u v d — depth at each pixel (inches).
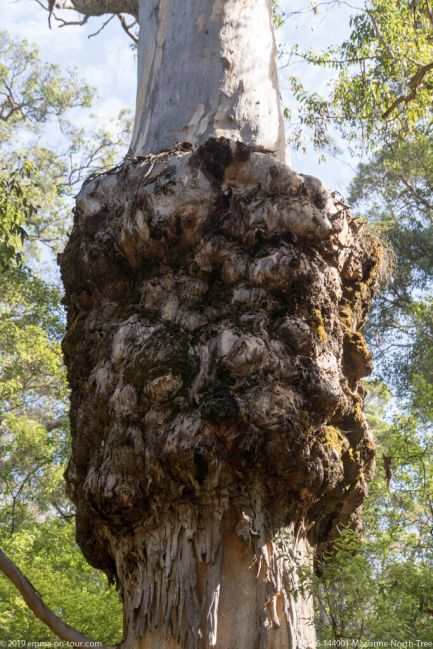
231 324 176.2
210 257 184.2
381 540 242.8
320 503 186.1
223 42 232.8
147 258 189.8
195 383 169.9
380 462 350.0
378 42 458.9
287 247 182.2
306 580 171.8
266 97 231.1
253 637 161.2
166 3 242.5
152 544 170.4
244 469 167.3
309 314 181.9
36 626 337.1
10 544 423.2
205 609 161.8
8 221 352.8
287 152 231.0
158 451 165.9
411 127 484.4
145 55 243.0
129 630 171.3
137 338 179.3
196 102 225.3
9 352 553.3
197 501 168.2
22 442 513.3
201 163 188.7
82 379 196.4
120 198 202.1
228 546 167.6
